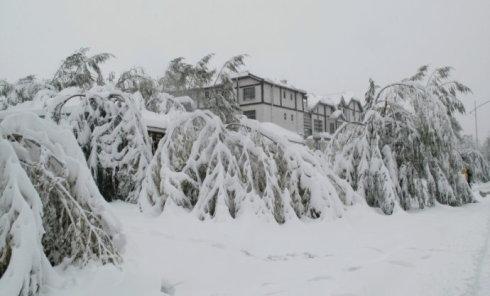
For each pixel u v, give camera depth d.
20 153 5.05
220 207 8.94
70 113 11.93
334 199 10.06
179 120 10.41
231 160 9.71
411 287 5.09
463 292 4.78
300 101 46.75
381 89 14.48
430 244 7.69
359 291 5.00
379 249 7.41
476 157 28.86
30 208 4.29
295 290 5.13
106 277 4.75
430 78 17.34
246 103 41.06
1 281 3.81
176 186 9.40
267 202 9.25
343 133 14.63
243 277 5.84
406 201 13.50
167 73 22.77
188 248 6.89
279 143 10.43
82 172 5.32
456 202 14.08
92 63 21.52
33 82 20.78
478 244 7.48
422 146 13.66
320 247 7.60
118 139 11.22
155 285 5.03
